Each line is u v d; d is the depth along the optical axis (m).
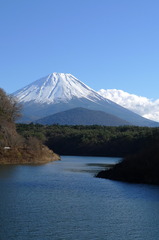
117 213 32.06
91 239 24.70
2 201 35.91
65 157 154.12
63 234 25.55
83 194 41.91
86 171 74.56
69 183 52.25
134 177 56.12
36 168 77.50
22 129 196.25
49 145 194.75
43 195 40.34
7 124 99.12
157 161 56.91
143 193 43.19
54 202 36.31
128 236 25.66
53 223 28.22
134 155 63.75
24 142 103.12
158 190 45.88
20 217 29.70
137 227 27.86
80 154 183.38
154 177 53.94
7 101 106.31
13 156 91.56
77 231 26.38
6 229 26.31
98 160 127.12
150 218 30.48
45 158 105.12
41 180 55.06
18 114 110.81
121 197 40.09
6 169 71.56
